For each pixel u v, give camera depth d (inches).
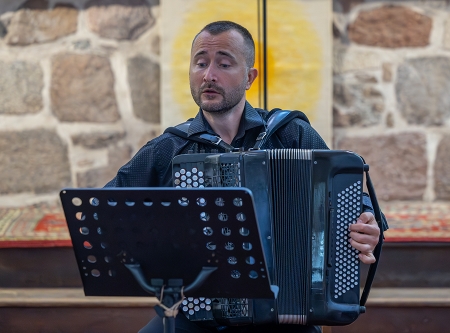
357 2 323.3
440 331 258.5
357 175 184.5
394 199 327.0
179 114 320.8
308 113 319.6
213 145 200.5
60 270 275.4
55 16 324.2
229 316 183.9
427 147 324.5
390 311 259.3
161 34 320.2
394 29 322.7
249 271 160.2
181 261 162.4
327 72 318.0
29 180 327.0
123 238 162.1
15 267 275.3
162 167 210.1
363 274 271.4
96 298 262.8
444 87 322.3
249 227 154.0
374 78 324.5
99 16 323.9
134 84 327.0
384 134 325.7
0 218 303.7
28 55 324.5
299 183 185.2
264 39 315.6
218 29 197.0
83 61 325.1
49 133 326.3
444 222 289.4
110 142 327.9
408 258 270.8
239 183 184.1
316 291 184.4
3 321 262.5
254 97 318.3
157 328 194.1
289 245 185.2
